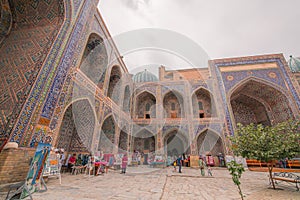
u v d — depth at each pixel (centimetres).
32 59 495
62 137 699
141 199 293
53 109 479
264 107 1398
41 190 336
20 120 394
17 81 458
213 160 1006
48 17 575
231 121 1112
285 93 1191
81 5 654
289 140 426
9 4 565
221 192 377
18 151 372
